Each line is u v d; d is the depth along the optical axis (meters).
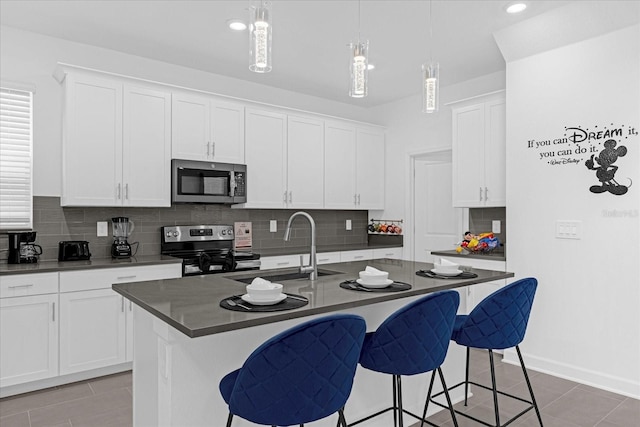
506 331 2.13
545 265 3.35
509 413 2.64
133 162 3.62
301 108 5.14
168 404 1.71
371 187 5.41
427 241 5.16
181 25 3.32
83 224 3.66
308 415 1.41
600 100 3.05
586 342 3.12
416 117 5.18
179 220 4.18
